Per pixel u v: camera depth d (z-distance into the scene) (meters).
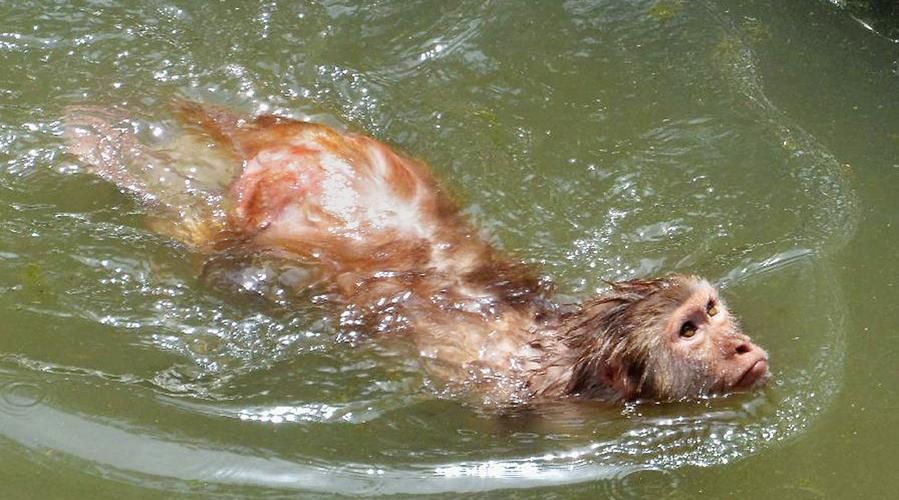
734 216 10.86
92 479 8.52
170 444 8.82
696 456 8.88
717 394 9.23
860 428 9.05
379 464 8.75
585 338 9.37
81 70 11.82
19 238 10.31
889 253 10.59
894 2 13.77
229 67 12.02
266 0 12.92
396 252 9.95
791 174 11.33
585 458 8.86
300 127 10.52
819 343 9.68
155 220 10.39
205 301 9.98
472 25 12.98
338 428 9.06
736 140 11.71
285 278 9.95
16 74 11.70
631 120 11.96
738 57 12.84
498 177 11.09
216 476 8.59
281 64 12.20
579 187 11.10
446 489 8.57
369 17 12.95
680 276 9.45
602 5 13.45
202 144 10.70
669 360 9.14
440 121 11.77
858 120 12.14
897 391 9.34
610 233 10.64
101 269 10.14
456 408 9.28
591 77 12.52
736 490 8.59
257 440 8.91
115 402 9.13
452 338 9.65
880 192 11.25
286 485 8.55
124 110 11.30
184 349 9.66
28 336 9.63
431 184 10.70
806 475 8.70
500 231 10.48
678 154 11.53
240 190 10.23
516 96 12.20
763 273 10.28
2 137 11.02
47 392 9.18
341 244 9.90
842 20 13.57
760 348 9.30
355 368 9.55
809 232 10.71
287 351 9.68
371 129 11.59
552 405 9.27
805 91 12.52
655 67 12.67
